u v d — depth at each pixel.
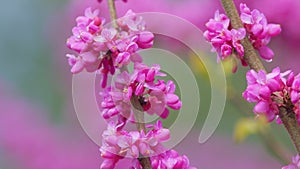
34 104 1.19
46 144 1.12
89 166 1.11
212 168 1.10
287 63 0.90
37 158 1.11
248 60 0.55
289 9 0.85
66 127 1.15
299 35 0.87
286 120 0.54
